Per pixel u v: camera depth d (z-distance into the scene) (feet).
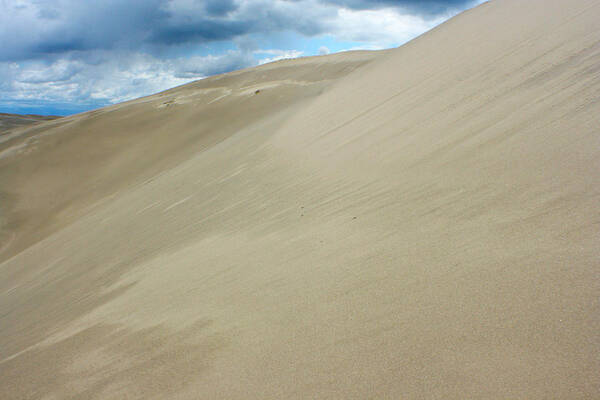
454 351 5.08
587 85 12.60
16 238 59.47
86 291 15.93
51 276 22.86
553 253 6.36
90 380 7.44
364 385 5.00
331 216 12.16
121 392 6.61
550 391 4.18
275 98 87.40
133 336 8.70
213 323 7.90
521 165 9.94
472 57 24.58
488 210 8.60
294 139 28.99
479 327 5.35
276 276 9.21
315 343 6.15
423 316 5.94
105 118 100.17
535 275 5.99
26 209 68.18
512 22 28.71
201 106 95.35
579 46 16.48
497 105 15.15
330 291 7.59
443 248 7.75
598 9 20.24
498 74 18.72
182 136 80.23
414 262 7.61
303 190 16.39
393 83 29.76
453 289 6.35
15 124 175.63
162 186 36.04
